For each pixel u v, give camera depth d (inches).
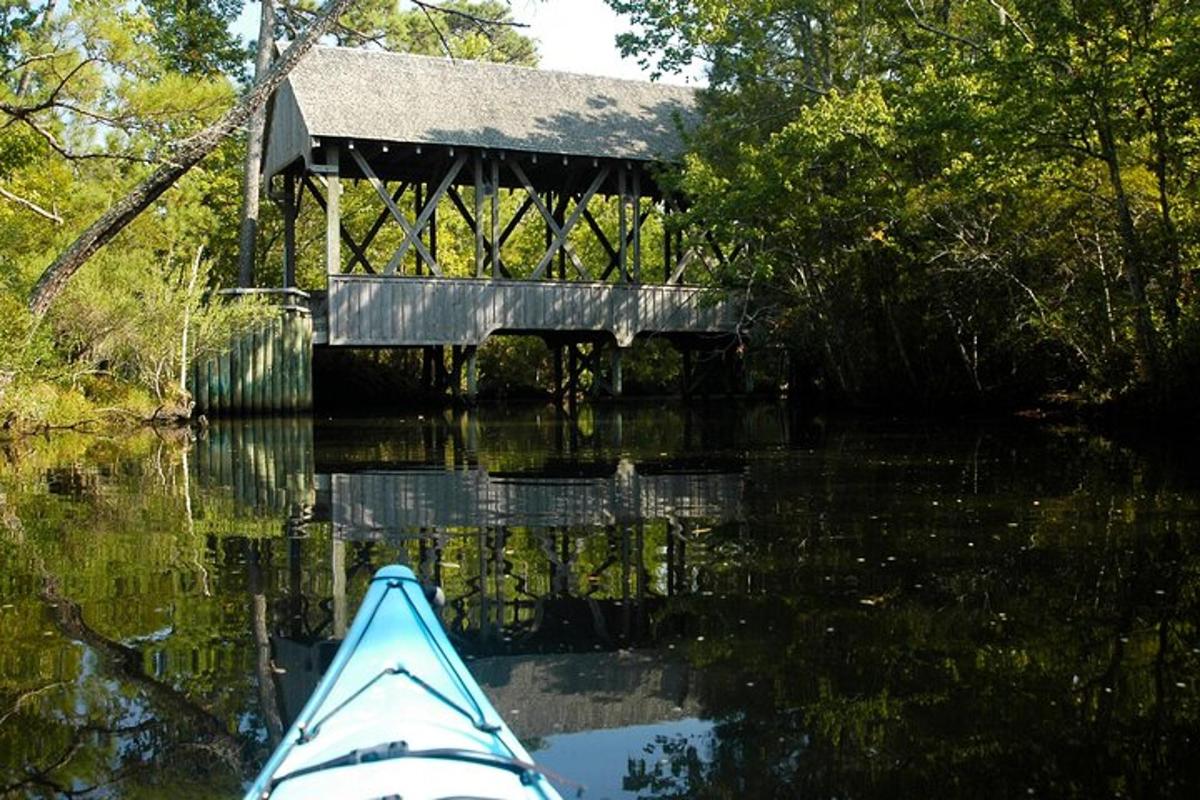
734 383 1302.9
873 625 264.7
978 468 535.2
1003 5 810.2
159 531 387.5
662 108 1160.8
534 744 196.4
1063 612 272.5
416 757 139.9
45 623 266.1
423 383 1231.5
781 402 1217.4
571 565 331.3
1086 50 669.3
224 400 951.6
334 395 1290.6
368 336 962.1
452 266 1400.1
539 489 488.7
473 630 264.8
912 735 197.2
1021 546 345.7
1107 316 769.6
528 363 1475.1
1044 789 176.2
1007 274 807.1
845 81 1043.3
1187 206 721.6
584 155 1039.6
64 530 389.1
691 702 215.5
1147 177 740.7
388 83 1015.0
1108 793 174.9
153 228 1064.8
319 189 1323.8
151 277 886.4
